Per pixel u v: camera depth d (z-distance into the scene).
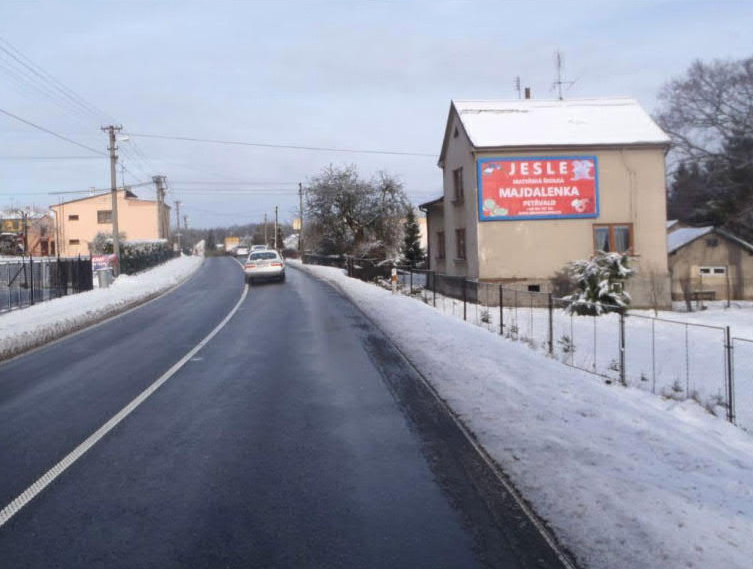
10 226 73.12
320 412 8.38
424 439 7.17
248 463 6.46
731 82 37.09
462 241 29.55
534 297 25.50
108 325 18.56
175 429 7.71
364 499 5.52
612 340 16.84
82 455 6.80
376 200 49.97
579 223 26.64
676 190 42.94
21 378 11.20
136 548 4.69
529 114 29.06
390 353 12.72
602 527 4.80
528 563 4.39
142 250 54.72
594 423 7.39
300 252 68.75
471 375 10.08
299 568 4.36
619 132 27.36
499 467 6.23
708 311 26.00
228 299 25.53
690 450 6.53
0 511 5.39
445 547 4.63
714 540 4.53
